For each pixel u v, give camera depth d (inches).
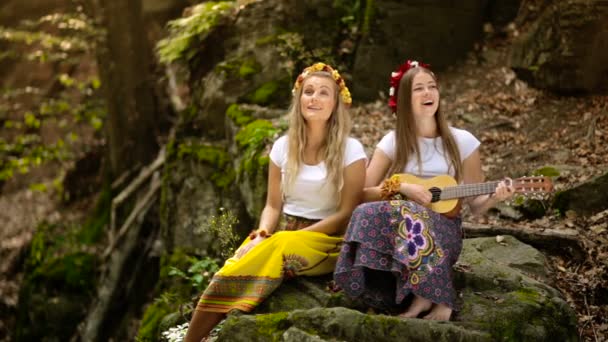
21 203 474.6
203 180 285.3
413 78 161.8
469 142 165.5
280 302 155.8
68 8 486.0
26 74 519.8
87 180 450.0
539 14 288.7
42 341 359.6
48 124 488.4
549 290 160.9
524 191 146.7
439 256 145.9
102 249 386.3
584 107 255.0
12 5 512.7
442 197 153.3
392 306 153.6
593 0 251.0
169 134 400.5
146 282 354.0
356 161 164.1
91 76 498.9
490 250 186.2
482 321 146.6
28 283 369.1
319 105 163.0
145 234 356.8
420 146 163.8
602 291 176.1
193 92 318.7
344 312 143.9
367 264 146.3
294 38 295.6
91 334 349.1
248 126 261.1
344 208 164.2
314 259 159.5
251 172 241.9
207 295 156.0
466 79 295.3
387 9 294.0
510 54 291.7
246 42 304.2
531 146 241.3
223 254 193.6
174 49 313.3
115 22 383.9
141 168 397.1
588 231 194.4
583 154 226.7
